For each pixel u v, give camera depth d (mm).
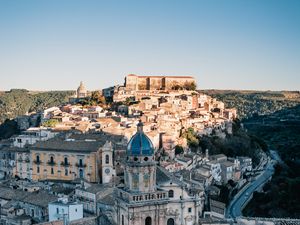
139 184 92125
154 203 91250
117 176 154500
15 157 177500
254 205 186250
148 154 92562
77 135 185250
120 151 164375
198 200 107062
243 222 109500
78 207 121312
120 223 95312
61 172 164000
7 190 146875
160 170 108688
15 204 137000
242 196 195500
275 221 107812
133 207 89500
